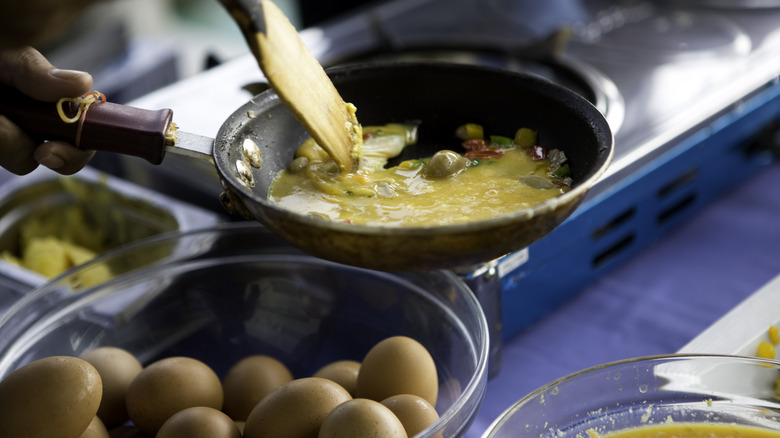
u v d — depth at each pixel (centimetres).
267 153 91
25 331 95
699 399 90
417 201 88
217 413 89
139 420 91
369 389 91
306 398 88
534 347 106
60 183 119
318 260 101
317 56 131
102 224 119
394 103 96
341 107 89
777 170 127
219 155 86
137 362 96
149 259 101
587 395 89
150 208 115
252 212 84
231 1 78
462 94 94
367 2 185
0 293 106
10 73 90
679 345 105
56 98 89
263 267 102
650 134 112
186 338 101
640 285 112
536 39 134
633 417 89
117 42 168
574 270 109
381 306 100
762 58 124
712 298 109
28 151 91
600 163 84
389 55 130
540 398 88
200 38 281
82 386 87
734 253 115
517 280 104
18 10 81
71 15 83
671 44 129
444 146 94
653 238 117
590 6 147
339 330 101
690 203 119
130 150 89
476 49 130
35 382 86
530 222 81
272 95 92
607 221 109
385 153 93
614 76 123
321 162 92
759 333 99
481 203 87
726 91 118
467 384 91
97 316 99
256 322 102
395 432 85
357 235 80
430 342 97
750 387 89
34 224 119
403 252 81
